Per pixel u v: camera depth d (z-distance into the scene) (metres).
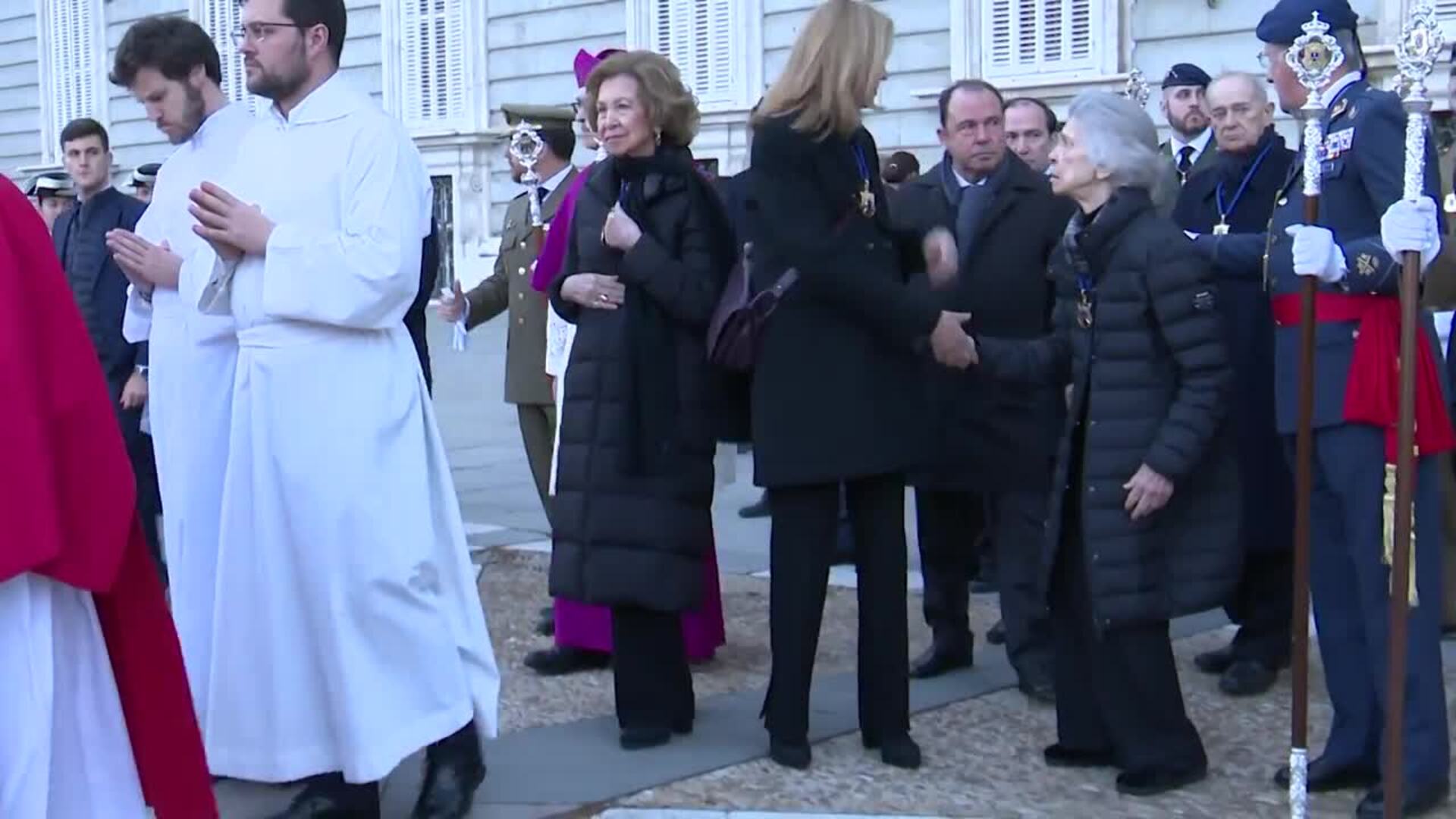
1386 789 3.78
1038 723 5.09
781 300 4.43
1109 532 4.32
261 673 4.05
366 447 3.98
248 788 4.58
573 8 16.67
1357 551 4.15
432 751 4.24
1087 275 4.40
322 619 3.95
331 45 4.16
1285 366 4.32
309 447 3.95
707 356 4.64
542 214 6.54
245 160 4.21
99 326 6.82
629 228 4.59
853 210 4.38
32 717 3.17
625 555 4.70
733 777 4.57
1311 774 4.39
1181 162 7.06
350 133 4.08
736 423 4.80
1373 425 4.10
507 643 6.15
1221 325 4.27
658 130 4.73
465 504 9.27
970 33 12.90
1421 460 4.13
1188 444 4.21
